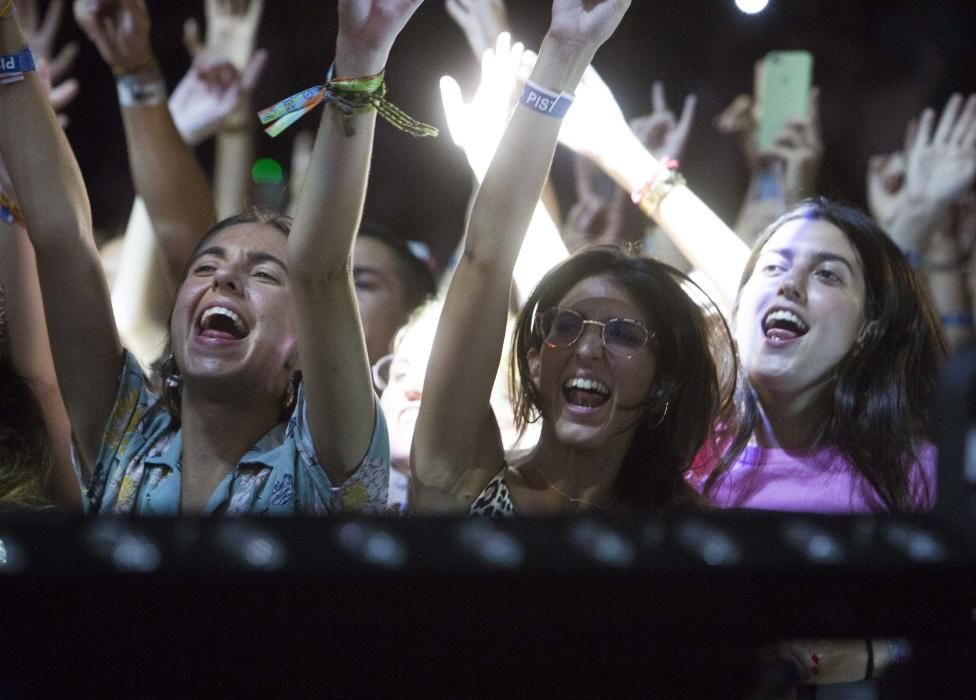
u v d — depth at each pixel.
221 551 1.27
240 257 3.70
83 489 3.88
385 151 8.22
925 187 6.29
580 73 3.43
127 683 1.39
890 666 1.68
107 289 3.85
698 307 3.88
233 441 3.70
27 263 4.10
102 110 8.16
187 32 6.20
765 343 4.41
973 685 1.54
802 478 4.36
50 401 4.16
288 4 8.25
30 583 1.25
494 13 5.57
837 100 8.48
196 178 5.16
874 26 8.46
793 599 1.39
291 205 6.90
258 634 1.34
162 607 1.31
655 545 1.34
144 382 3.92
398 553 1.30
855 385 4.38
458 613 1.36
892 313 4.39
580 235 6.21
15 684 1.37
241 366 3.62
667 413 3.83
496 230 3.44
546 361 3.77
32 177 3.72
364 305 5.16
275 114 3.24
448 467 3.55
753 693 1.64
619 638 1.41
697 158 8.47
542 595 1.36
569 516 1.35
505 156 3.43
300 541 1.29
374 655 1.40
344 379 3.45
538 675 1.50
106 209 8.09
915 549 1.36
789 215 4.53
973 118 6.30
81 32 8.09
